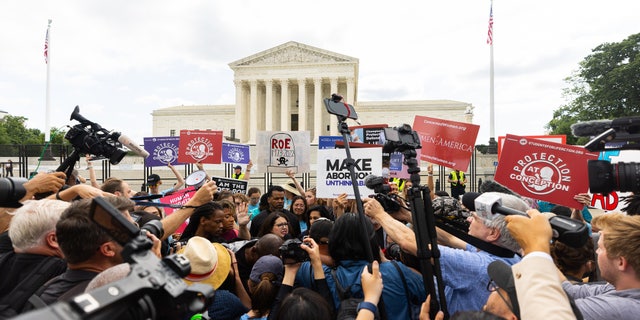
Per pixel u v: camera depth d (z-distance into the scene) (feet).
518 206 9.00
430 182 26.63
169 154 42.14
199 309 4.20
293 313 8.21
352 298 9.52
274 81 208.33
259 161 31.22
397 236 9.67
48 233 8.42
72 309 3.27
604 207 20.79
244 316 11.10
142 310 3.82
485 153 90.43
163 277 4.23
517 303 5.92
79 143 12.86
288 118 207.21
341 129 10.76
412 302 10.01
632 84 151.84
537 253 5.74
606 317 7.10
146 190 41.70
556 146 17.47
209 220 15.11
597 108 163.43
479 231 9.30
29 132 259.19
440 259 9.19
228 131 234.99
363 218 9.52
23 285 7.97
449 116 221.46
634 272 7.42
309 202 29.40
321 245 11.98
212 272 10.69
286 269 10.41
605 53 160.76
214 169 105.09
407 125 9.91
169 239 15.89
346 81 205.77
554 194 17.43
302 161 31.12
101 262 7.64
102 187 15.83
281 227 17.35
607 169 9.50
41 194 12.03
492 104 85.20
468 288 8.98
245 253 14.61
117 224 4.76
